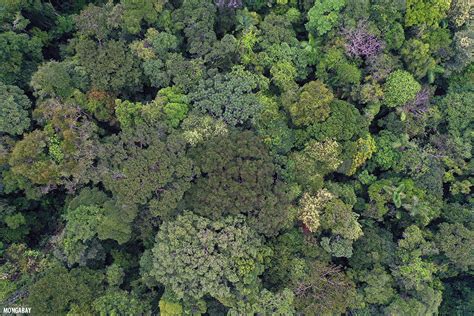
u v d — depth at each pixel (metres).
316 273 21.97
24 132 24.17
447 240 23.92
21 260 22.81
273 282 22.31
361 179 26.06
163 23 25.69
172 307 20.30
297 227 23.59
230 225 21.38
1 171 23.78
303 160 23.88
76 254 21.81
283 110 25.14
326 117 23.86
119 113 23.77
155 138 22.25
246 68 26.03
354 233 22.61
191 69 24.52
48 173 22.42
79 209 22.25
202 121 23.25
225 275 20.45
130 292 22.88
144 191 20.92
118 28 25.81
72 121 23.03
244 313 20.30
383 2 25.72
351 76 25.09
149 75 24.84
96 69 24.14
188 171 21.61
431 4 26.02
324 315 21.16
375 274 23.11
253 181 21.36
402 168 25.84
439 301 23.34
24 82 25.73
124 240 22.00
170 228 20.88
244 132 22.62
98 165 22.69
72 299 20.84
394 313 22.03
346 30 25.41
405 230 24.08
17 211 25.69
